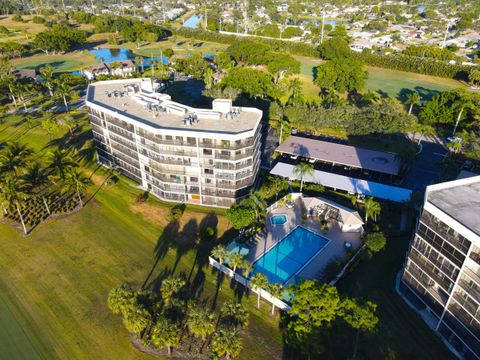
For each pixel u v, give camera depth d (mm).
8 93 161375
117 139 102688
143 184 103312
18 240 85688
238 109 101500
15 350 61938
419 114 142750
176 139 87562
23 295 72000
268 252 82500
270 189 102188
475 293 54906
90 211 95250
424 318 66562
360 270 77625
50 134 131125
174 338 57438
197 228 89312
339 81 174500
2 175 87375
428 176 111812
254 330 65312
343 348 61938
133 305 60656
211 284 74562
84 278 75750
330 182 103938
